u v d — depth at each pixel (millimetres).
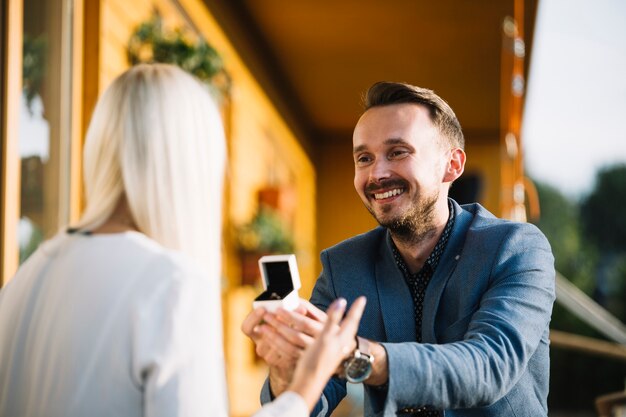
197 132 1457
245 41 7699
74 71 3898
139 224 1442
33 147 3613
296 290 1627
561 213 28688
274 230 7258
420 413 1878
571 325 11883
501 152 12164
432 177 1947
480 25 7625
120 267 1371
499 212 12117
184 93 1461
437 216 1984
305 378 1365
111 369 1320
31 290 1430
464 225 2002
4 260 3291
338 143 12688
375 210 1953
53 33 3795
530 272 1877
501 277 1881
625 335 6172
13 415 1382
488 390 1643
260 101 8445
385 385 1585
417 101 1964
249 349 7914
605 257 27516
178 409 1301
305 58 8969
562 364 9656
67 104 3885
